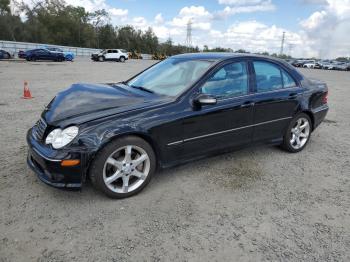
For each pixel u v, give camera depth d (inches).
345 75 1179.9
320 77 971.9
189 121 147.5
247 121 170.2
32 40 2928.2
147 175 142.0
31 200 133.1
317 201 142.9
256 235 116.6
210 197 142.2
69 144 123.4
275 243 112.5
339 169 179.0
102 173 129.7
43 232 113.1
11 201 131.6
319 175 170.1
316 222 126.4
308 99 197.5
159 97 150.8
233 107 161.5
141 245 108.6
